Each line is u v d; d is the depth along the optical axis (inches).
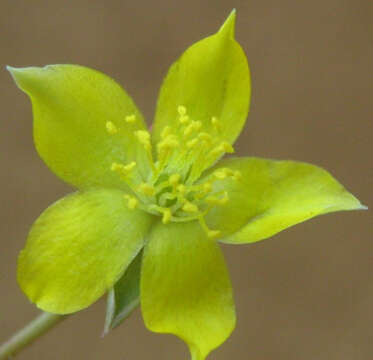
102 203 4.4
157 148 4.4
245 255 6.5
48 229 4.3
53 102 4.3
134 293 4.3
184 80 4.4
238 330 6.4
